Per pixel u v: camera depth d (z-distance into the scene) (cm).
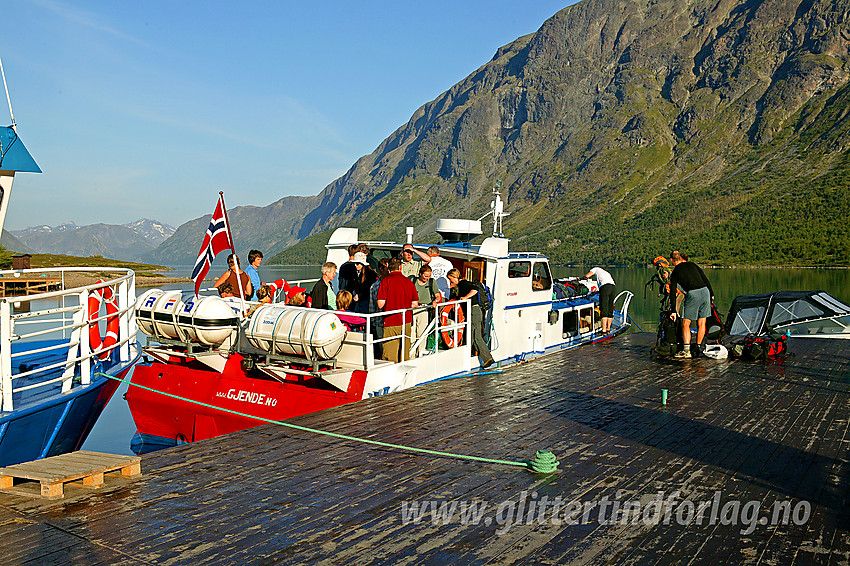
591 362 1138
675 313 1182
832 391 902
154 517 458
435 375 975
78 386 718
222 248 927
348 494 513
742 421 745
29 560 388
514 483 541
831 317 1422
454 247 1142
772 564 399
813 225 18038
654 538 435
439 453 622
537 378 995
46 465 518
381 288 914
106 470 516
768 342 1156
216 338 877
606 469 578
